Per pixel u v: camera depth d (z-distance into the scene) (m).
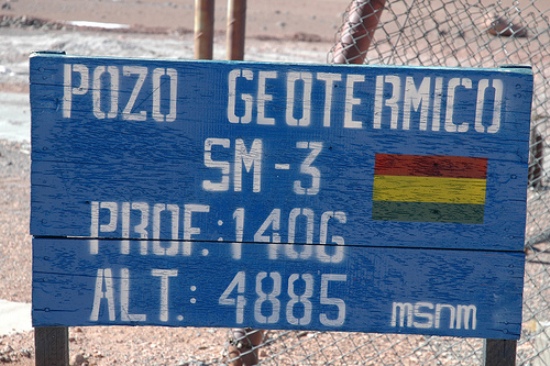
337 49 3.71
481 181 3.17
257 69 3.15
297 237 3.18
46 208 3.18
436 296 3.19
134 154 3.17
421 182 3.17
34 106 3.16
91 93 3.16
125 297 3.20
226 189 3.18
